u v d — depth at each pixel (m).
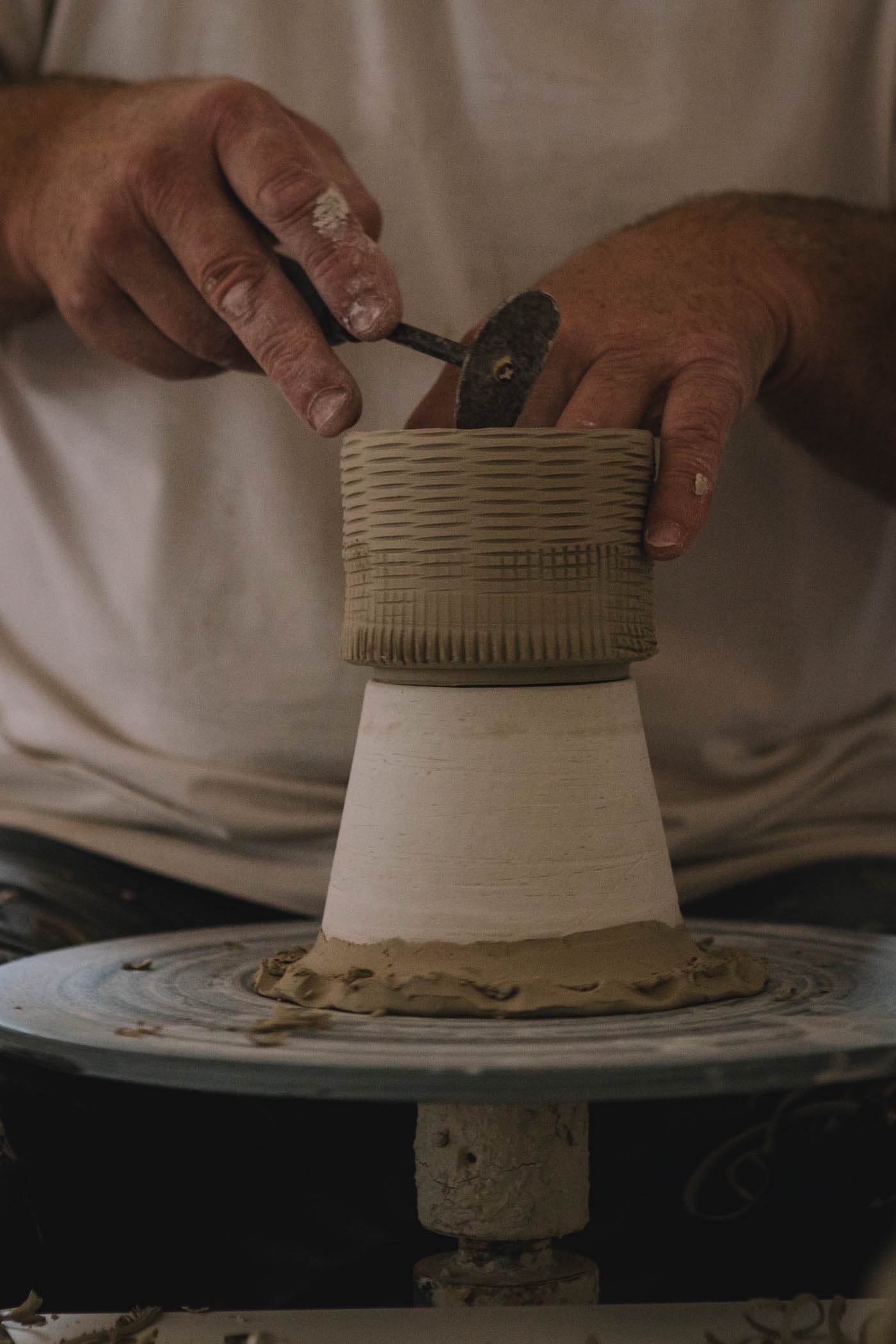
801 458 1.24
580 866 0.74
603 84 1.25
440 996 0.71
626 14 1.25
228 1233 1.06
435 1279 0.80
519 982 0.72
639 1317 0.73
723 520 1.24
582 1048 0.63
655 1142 1.07
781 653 1.27
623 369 0.87
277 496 1.23
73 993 0.79
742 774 1.27
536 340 0.76
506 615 0.73
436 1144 0.76
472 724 0.75
